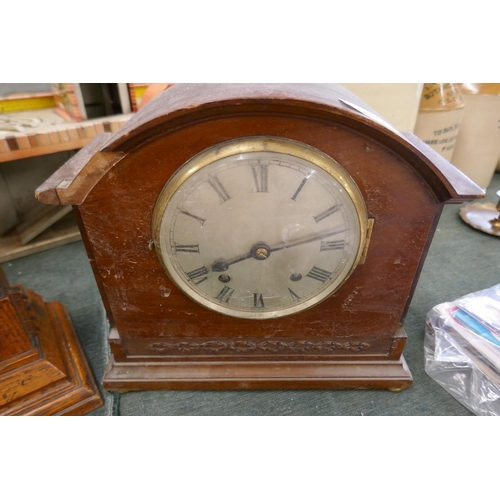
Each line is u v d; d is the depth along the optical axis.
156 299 1.05
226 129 0.78
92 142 1.19
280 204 0.85
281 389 1.25
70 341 1.36
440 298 1.68
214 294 1.01
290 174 0.82
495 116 2.39
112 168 0.82
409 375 1.20
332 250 0.93
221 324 1.12
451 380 1.27
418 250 0.97
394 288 1.04
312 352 1.20
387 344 1.18
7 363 1.11
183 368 1.21
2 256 1.94
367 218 0.91
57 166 2.18
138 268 0.98
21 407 1.12
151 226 0.91
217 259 0.93
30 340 1.13
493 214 2.31
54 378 1.16
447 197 0.86
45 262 1.95
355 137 0.80
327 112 0.75
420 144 1.12
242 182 0.82
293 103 0.73
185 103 0.75
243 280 0.98
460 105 2.25
